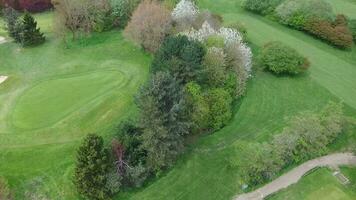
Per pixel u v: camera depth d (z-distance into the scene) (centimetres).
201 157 7250
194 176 6962
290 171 7219
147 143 6500
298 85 9050
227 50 8456
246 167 6869
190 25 9425
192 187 6812
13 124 7606
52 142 7281
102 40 10294
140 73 9019
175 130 6694
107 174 6425
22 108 7988
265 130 7869
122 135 6912
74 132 7462
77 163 6253
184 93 7281
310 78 9275
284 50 9212
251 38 10531
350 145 7781
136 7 10481
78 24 10300
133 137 6769
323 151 7494
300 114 7900
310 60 9894
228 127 7875
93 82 8712
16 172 6775
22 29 9862
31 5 11456
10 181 6619
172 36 8538
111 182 6394
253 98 8606
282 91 8850
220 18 10575
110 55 9706
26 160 6969
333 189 6962
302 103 8575
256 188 6894
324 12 10850
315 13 10825
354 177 7200
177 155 7144
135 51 9762
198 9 10494
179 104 6562
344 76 9456
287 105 8500
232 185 6888
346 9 12088
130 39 9662
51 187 6575
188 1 10119
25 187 6556
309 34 10925
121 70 9156
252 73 9281
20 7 11488
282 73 9312
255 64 9494
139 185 6631
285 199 6762
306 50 10256
